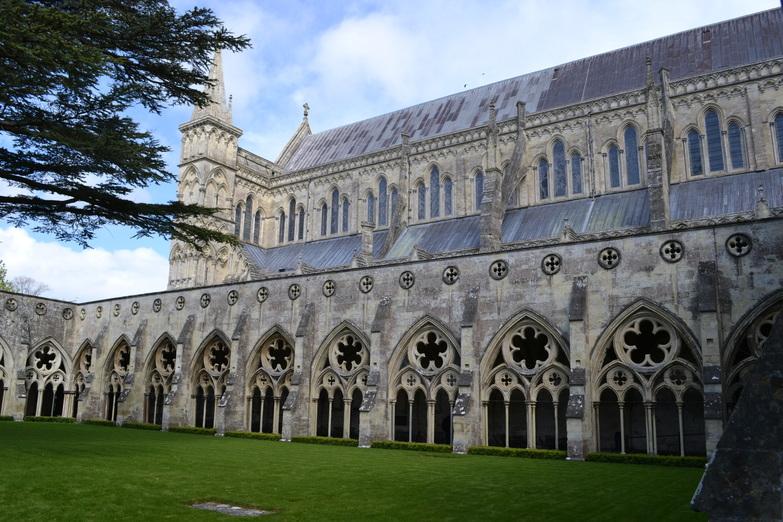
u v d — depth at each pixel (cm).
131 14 2562
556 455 2903
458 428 3172
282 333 4181
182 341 4597
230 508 1407
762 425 848
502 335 3325
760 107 4616
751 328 2716
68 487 1593
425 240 5753
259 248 7350
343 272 4003
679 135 4909
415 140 6575
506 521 1317
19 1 2127
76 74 2330
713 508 841
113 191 2878
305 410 3919
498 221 4947
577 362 2970
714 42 5278
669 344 2880
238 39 2716
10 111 2591
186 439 3566
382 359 3638
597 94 5594
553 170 5466
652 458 2689
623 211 4772
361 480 1930
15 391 5016
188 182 6956
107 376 5209
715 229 2856
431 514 1374
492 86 6638
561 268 3212
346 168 6844
